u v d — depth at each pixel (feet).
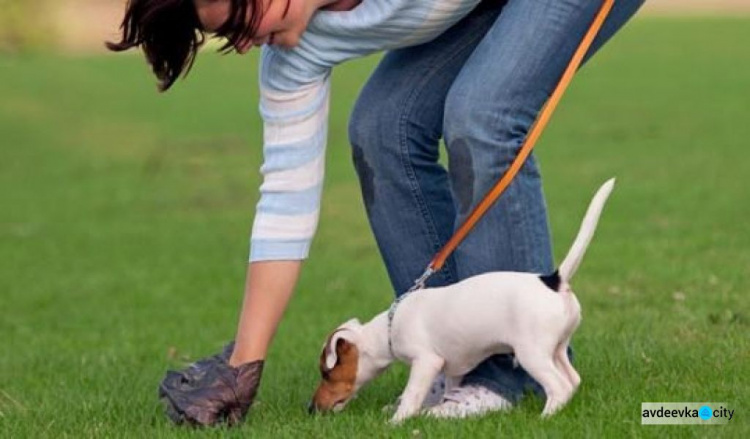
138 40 22.39
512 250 24.09
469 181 23.63
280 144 23.86
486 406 24.20
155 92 143.95
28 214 86.99
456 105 23.38
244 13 21.85
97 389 32.01
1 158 111.65
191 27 22.44
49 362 39.11
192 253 69.67
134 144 116.16
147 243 73.72
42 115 131.34
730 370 26.94
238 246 71.56
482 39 24.30
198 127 123.44
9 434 25.98
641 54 154.92
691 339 31.91
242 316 24.47
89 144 116.98
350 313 47.93
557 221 69.97
